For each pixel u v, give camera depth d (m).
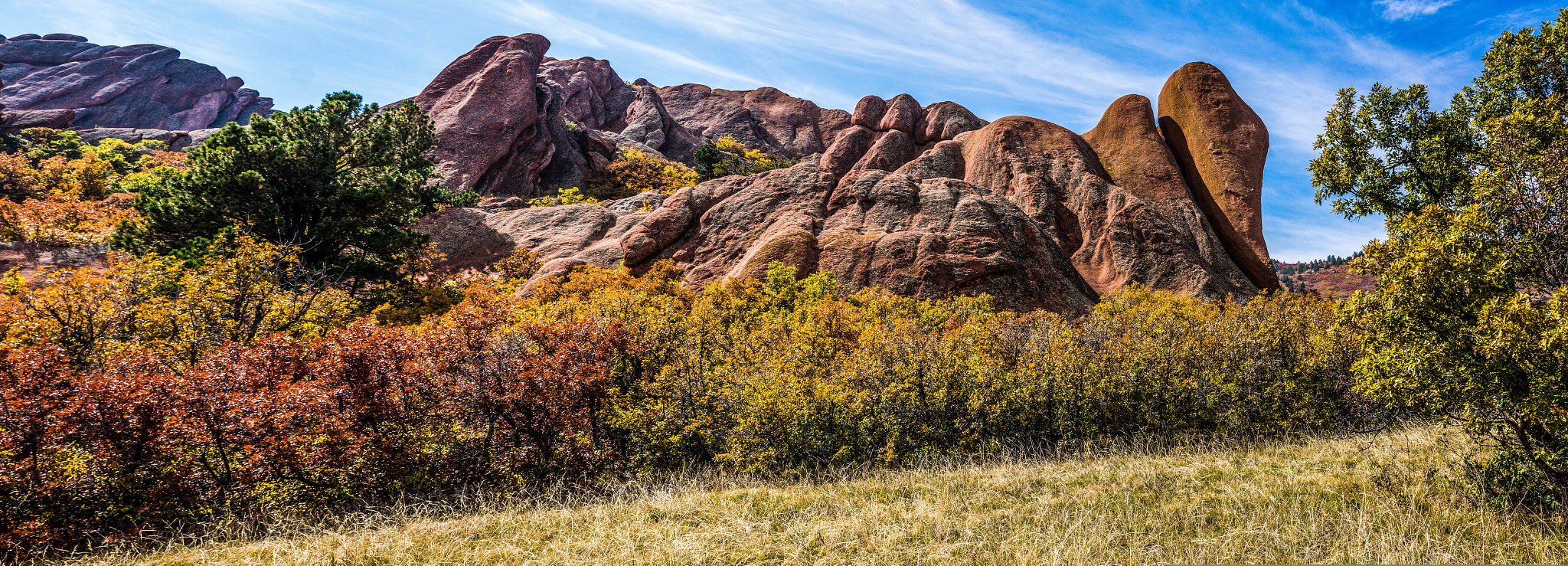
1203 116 43.53
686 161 98.62
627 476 8.51
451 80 78.12
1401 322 5.48
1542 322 4.51
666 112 108.00
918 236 26.81
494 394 8.16
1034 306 25.81
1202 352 10.55
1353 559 4.87
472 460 8.25
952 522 6.20
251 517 6.80
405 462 7.78
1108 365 9.98
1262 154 42.22
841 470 8.56
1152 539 5.51
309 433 7.08
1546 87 8.59
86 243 29.20
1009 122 45.59
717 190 35.25
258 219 26.34
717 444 9.19
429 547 6.06
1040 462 8.54
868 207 31.28
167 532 6.56
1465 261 5.01
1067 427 9.44
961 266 25.45
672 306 12.74
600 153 82.62
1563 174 5.37
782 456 8.84
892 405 9.28
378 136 32.53
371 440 7.52
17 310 10.04
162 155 69.25
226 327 12.91
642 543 6.04
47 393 6.35
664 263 29.53
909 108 71.88
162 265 14.36
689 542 5.95
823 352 12.09
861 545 5.77
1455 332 5.11
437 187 43.72
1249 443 8.91
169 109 129.25
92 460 6.33
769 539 6.03
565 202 53.28
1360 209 10.58
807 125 116.62
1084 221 37.09
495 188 67.31
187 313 12.32
